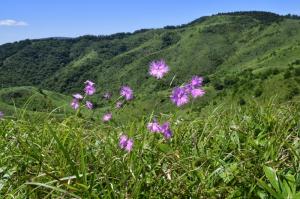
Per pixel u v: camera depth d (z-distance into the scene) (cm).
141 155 58
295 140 64
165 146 62
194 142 68
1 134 77
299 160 55
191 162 61
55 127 76
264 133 73
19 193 54
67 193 47
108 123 73
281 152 61
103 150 66
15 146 71
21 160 62
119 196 51
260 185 50
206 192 53
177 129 71
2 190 56
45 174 53
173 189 54
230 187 53
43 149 66
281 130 71
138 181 53
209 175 56
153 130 62
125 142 58
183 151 65
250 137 67
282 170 55
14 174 60
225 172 56
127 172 56
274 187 48
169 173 56
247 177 54
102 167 60
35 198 53
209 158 58
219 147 70
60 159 60
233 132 71
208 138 68
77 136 67
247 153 62
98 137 73
